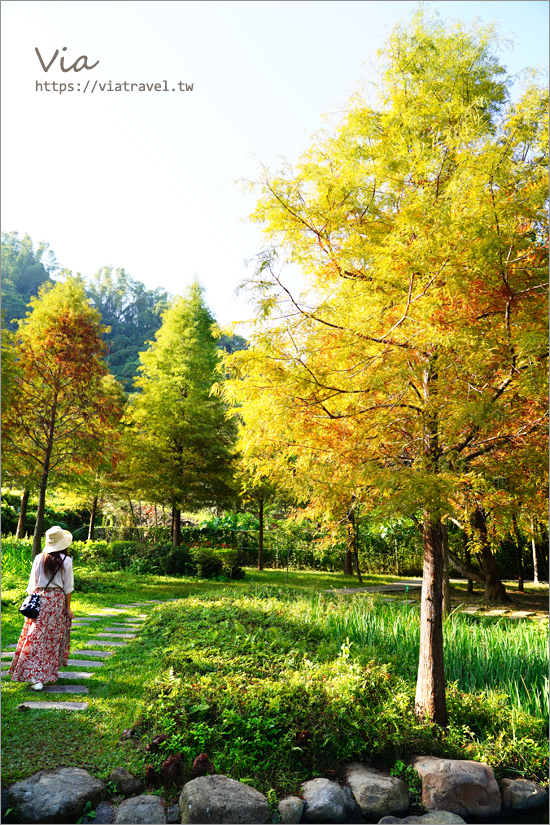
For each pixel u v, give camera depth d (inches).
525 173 159.6
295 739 150.0
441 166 155.4
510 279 154.0
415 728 158.2
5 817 118.0
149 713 159.0
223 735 149.8
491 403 146.8
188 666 195.9
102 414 439.2
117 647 243.3
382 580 629.3
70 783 125.3
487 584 507.8
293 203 170.4
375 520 205.0
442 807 136.6
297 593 409.4
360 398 163.6
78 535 759.7
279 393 160.7
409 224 148.2
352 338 155.2
